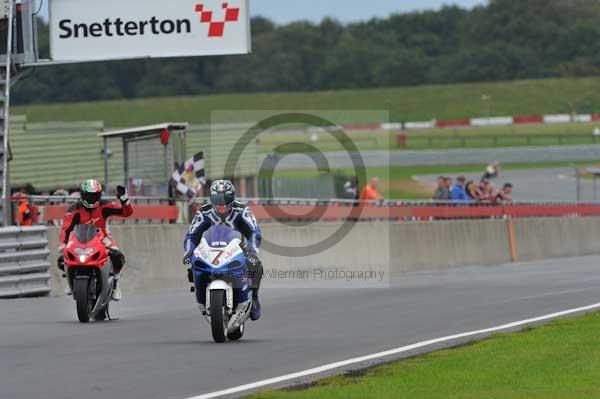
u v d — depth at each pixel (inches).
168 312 2075.5
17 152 4306.1
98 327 1807.3
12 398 1160.2
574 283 2566.4
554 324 1710.1
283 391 1178.6
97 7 2819.9
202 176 3181.6
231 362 1389.0
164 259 2775.6
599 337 1546.5
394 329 1713.8
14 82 2810.0
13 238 2380.7
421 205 3786.9
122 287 2613.2
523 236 4020.7
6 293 2341.3
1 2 2731.3
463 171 7805.1
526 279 2778.1
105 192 3508.9
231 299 1560.0
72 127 4488.2
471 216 3892.7
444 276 3093.0
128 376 1286.9
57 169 4416.8
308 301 2239.2
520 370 1296.8
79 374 1304.1
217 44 2822.3
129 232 2667.3
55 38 2824.8
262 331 1721.2
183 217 3097.9
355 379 1250.6
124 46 2827.3
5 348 1544.0
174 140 3467.0
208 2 2817.4
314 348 1509.6
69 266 1871.3
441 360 1374.3
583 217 4424.2
